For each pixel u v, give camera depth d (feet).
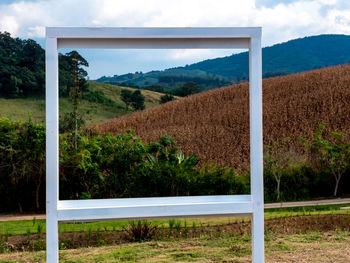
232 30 9.78
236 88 81.61
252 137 9.91
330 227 16.88
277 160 30.01
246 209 9.82
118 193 25.16
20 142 24.95
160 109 77.61
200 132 53.98
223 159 43.19
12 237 15.55
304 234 15.60
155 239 15.23
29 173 24.93
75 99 29.81
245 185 27.61
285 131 51.34
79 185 25.12
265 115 57.57
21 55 134.31
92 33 9.43
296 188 30.40
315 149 38.52
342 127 50.88
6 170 25.08
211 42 10.02
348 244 13.89
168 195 25.04
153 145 26.66
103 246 14.28
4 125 25.35
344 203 25.68
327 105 58.95
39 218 21.61
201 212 9.62
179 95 135.74
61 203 9.80
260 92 9.91
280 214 19.77
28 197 25.79
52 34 9.36
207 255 12.64
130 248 13.74
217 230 16.44
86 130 29.22
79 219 9.29
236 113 62.03
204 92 84.53
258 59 9.88
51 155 9.27
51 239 9.21
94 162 25.27
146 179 25.13
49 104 9.30
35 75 127.95
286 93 69.92
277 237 15.15
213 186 26.76
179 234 15.78
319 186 31.40
